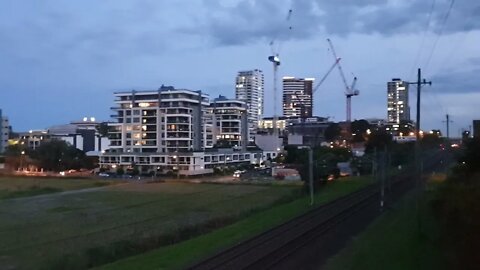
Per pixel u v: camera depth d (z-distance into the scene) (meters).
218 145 199.00
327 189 82.94
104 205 86.12
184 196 98.12
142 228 60.44
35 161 175.75
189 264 32.00
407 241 35.84
